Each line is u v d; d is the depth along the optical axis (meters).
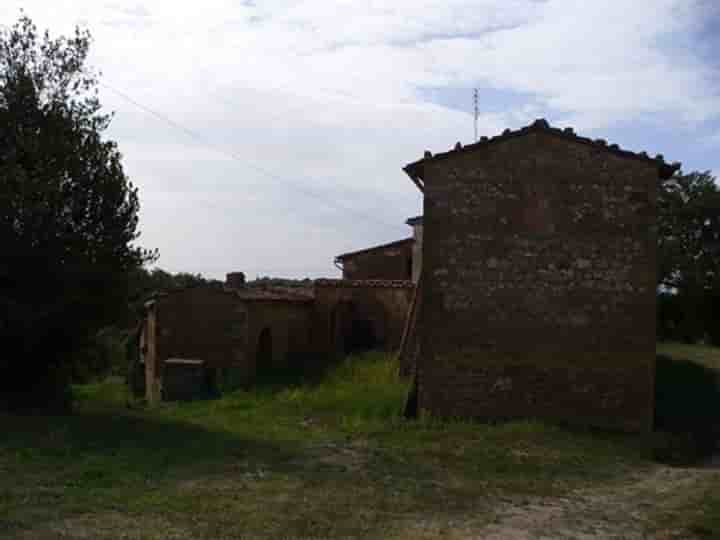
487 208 18.34
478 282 18.27
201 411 20.80
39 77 17.81
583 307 18.20
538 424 17.48
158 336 26.83
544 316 18.23
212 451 13.98
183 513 9.88
